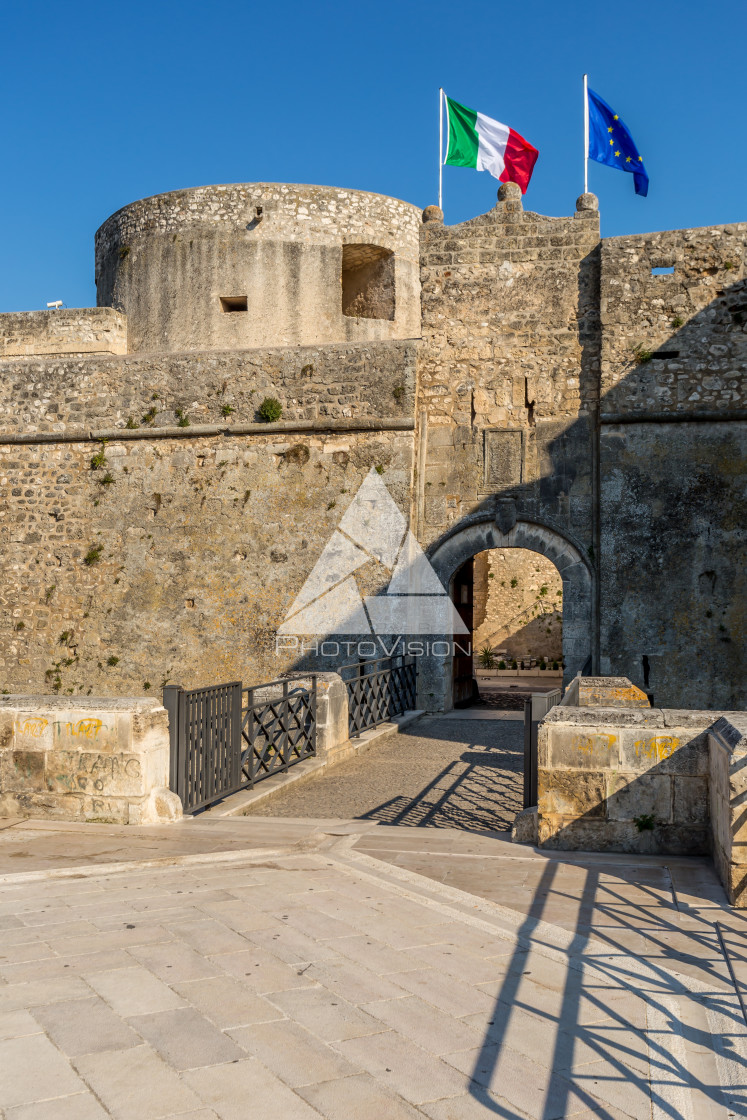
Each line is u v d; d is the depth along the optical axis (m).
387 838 6.41
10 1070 3.04
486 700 17.34
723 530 13.80
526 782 7.04
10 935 4.29
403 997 3.71
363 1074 3.10
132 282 21.20
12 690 16.34
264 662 15.29
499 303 15.17
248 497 15.65
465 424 15.15
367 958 4.11
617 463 14.17
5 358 20.06
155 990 3.68
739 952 4.30
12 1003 3.53
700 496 13.91
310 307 20.33
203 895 4.97
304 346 15.71
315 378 15.55
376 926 4.54
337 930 4.45
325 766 9.84
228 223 20.45
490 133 16.03
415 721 13.95
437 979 3.91
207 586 15.68
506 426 15.00
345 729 10.95
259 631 15.38
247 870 5.54
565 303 14.96
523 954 4.24
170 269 20.73
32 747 6.96
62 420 16.66
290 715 9.63
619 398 14.23
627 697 9.85
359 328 20.53
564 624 14.55
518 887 5.26
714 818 5.70
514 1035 3.44
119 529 16.19
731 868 4.96
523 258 15.14
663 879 5.41
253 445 15.73
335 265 20.45
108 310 19.75
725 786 5.20
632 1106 2.99
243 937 4.31
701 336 14.11
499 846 6.16
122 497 16.23
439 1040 3.37
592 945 4.37
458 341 15.27
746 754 5.01
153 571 15.95
